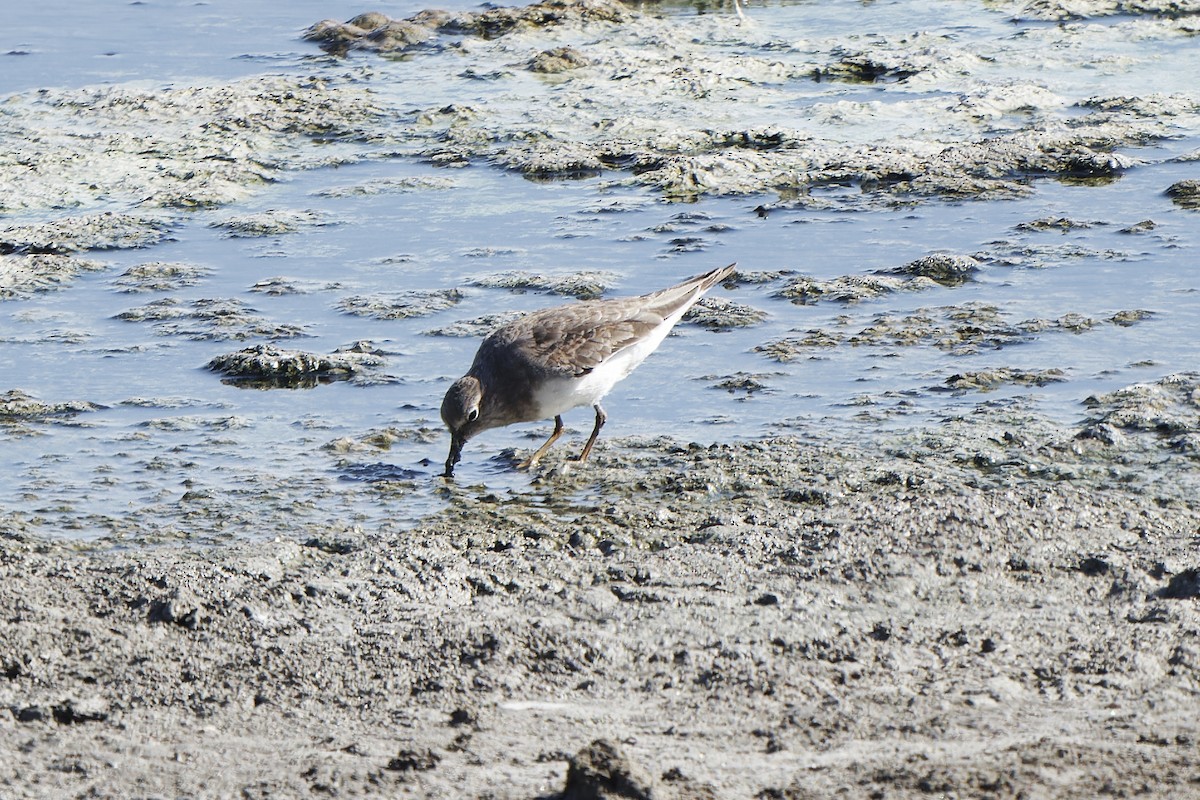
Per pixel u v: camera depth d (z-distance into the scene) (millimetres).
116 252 18328
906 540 10266
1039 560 9938
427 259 17719
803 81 25062
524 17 29109
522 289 16516
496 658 8688
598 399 12500
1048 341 14469
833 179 20219
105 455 12688
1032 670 8414
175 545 10820
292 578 9961
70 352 15172
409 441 12984
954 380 13562
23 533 11008
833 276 16688
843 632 8945
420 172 21297
